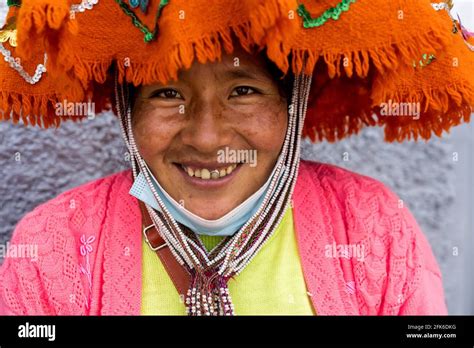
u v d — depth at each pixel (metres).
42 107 1.18
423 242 1.36
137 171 1.24
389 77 1.05
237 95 1.13
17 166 1.69
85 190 1.29
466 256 1.90
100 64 1.04
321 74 1.27
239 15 0.96
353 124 1.38
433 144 1.85
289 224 1.28
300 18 1.00
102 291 1.20
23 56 0.95
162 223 1.20
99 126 1.71
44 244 1.22
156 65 1.01
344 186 1.33
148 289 1.21
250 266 1.23
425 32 1.02
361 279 1.26
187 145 1.14
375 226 1.29
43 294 1.21
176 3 0.94
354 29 1.00
